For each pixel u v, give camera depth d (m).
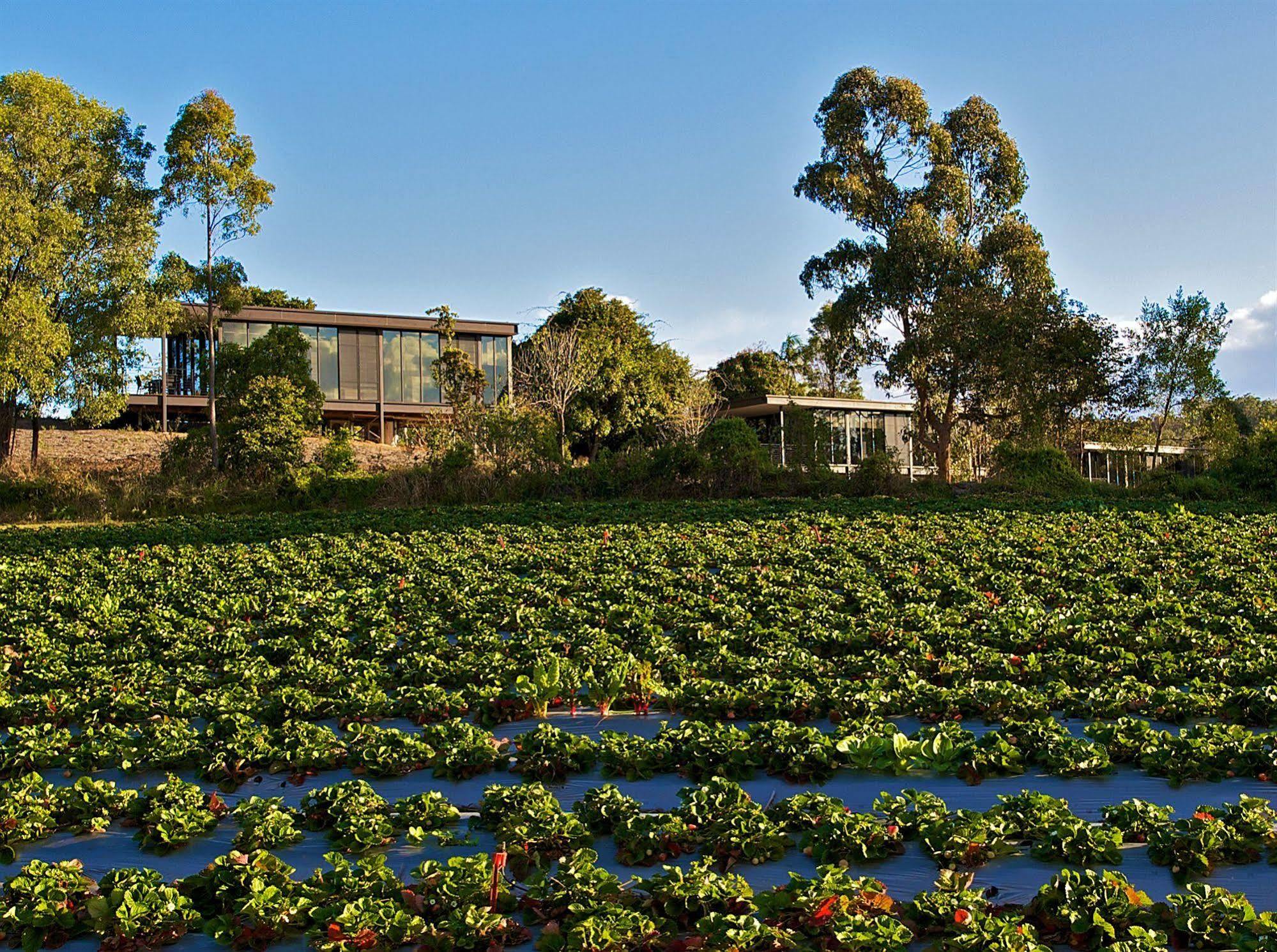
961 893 4.43
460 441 28.81
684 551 15.91
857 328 36.00
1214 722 7.24
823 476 27.41
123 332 31.34
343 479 27.41
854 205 35.59
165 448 33.25
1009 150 35.81
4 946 4.64
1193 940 4.16
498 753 6.80
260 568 16.05
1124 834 5.26
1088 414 33.31
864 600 11.58
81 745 7.29
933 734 6.79
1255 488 24.78
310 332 41.09
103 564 17.16
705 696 7.98
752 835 5.20
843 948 4.19
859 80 35.47
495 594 13.04
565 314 48.56
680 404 43.28
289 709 8.14
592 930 4.17
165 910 4.65
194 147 31.48
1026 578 13.02
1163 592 11.60
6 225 28.17
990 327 32.53
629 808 5.55
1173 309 31.78
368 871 4.86
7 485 27.11
